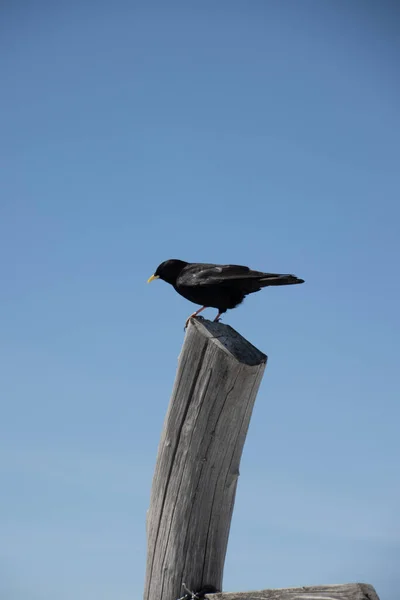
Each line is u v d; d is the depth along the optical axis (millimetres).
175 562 6234
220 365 6117
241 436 6328
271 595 5531
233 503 6445
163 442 6445
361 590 5273
